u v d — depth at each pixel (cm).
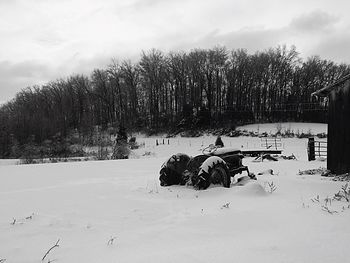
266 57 6556
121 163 1823
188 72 6662
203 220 552
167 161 913
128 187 902
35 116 5528
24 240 482
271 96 6550
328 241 423
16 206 697
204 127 5994
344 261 365
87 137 5216
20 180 1141
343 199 665
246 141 4841
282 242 427
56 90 7806
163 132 6081
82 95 7450
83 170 1451
